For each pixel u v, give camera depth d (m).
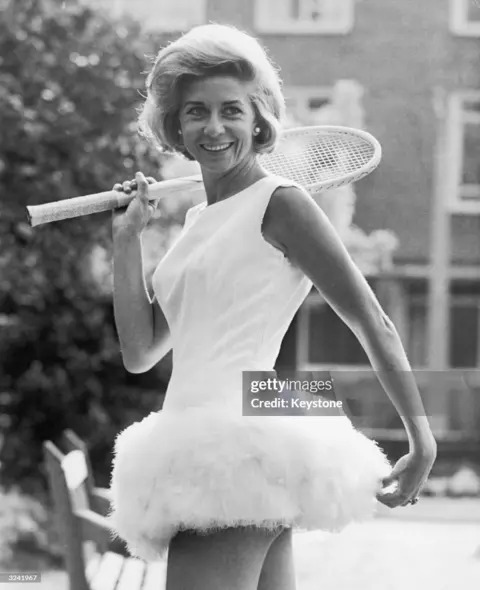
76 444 5.18
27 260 10.23
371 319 2.58
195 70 2.64
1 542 9.43
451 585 7.00
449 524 10.38
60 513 4.44
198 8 19.84
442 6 20.61
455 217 21.62
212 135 2.63
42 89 9.59
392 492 2.62
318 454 2.52
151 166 9.55
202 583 2.53
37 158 9.46
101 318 11.24
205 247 2.64
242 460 2.49
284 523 2.52
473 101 20.95
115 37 9.88
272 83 2.69
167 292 2.70
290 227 2.60
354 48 20.77
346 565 7.77
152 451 2.56
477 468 14.27
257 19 20.66
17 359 11.35
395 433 11.92
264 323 2.61
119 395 11.65
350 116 18.33
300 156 3.22
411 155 20.75
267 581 2.73
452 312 21.81
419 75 20.72
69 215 2.88
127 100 9.66
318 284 2.60
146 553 2.67
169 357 11.72
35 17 9.89
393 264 21.17
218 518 2.49
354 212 20.20
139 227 2.92
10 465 11.37
